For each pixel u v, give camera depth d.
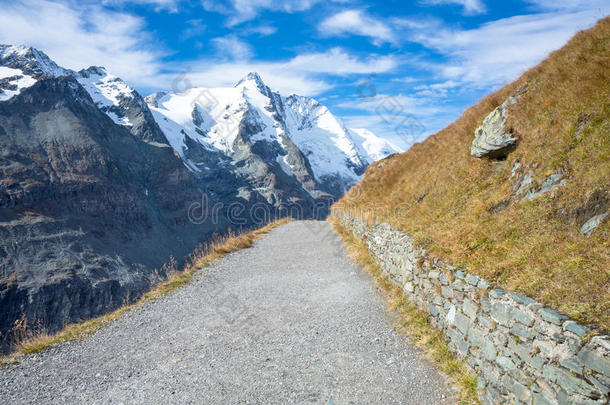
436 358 7.21
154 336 9.44
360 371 7.19
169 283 14.01
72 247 186.00
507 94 13.81
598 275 5.16
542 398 4.62
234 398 6.56
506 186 9.32
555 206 7.04
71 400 6.67
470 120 15.41
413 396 6.25
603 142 7.22
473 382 6.15
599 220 6.08
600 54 10.02
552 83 10.58
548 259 6.06
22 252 167.00
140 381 7.27
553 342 4.61
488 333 6.00
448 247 8.57
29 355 8.38
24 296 146.88
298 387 6.81
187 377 7.36
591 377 3.98
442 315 7.82
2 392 6.92
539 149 8.91
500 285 6.18
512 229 7.44
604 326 4.25
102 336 9.48
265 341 8.87
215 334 9.45
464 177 11.91
